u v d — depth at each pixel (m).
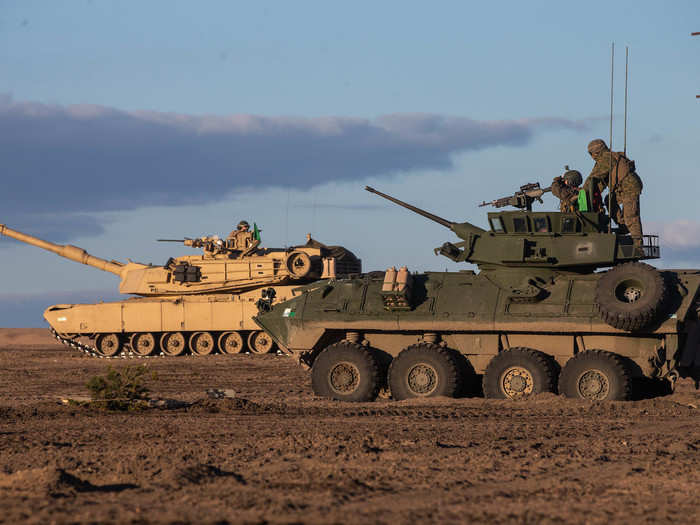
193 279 198.38
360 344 95.44
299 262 190.88
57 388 115.81
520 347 90.75
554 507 41.91
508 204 97.50
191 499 42.72
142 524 37.47
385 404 86.88
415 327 93.31
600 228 95.88
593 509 41.47
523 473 50.22
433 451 57.41
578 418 75.38
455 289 94.62
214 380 127.81
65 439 64.94
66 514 39.31
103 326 198.00
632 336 88.44
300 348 97.44
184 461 53.31
